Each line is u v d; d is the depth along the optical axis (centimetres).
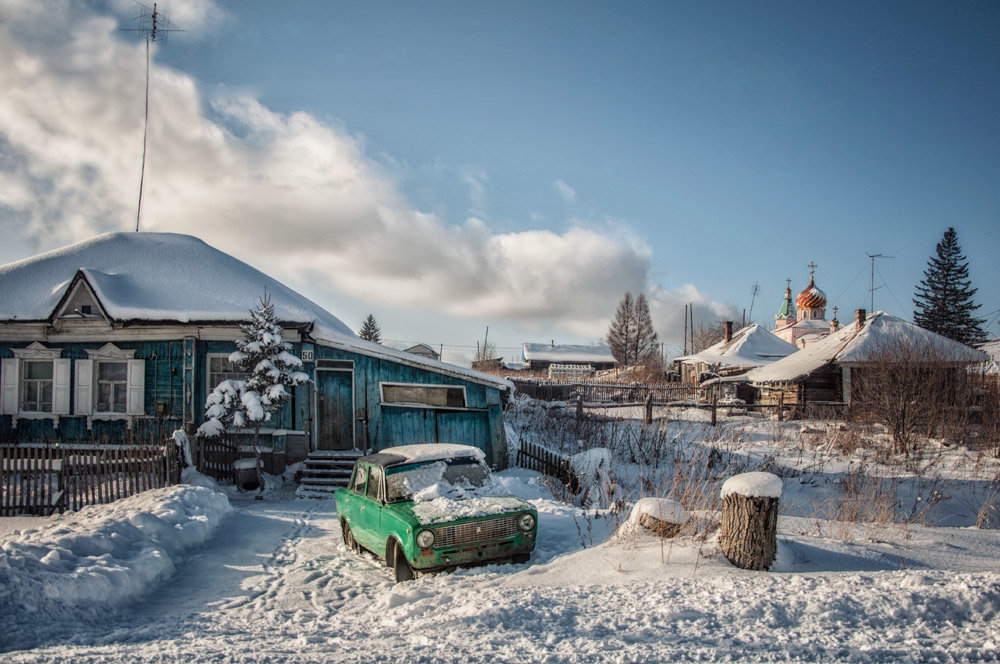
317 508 1449
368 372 1925
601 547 855
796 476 1908
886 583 589
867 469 1894
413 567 836
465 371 1955
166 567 926
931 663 452
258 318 1642
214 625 699
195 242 2267
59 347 1892
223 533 1180
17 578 708
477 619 587
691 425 2739
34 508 1259
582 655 493
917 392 2266
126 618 743
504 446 1969
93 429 1875
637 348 9481
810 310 6162
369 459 1058
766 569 704
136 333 1872
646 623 555
